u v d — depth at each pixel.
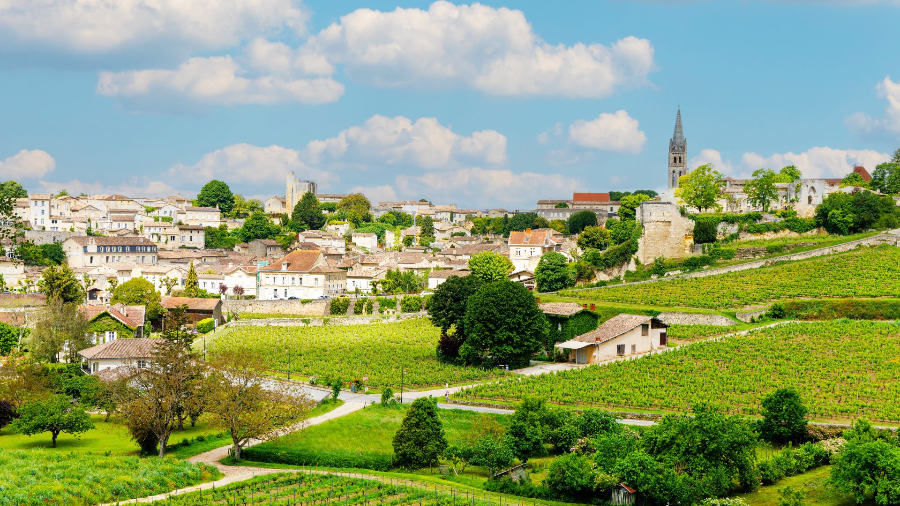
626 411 114.69
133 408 102.06
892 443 95.81
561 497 88.31
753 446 94.12
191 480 91.06
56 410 109.12
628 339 151.38
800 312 166.38
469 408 119.12
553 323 162.88
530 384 129.00
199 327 194.00
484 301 147.75
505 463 95.69
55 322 153.25
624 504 85.62
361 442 108.00
